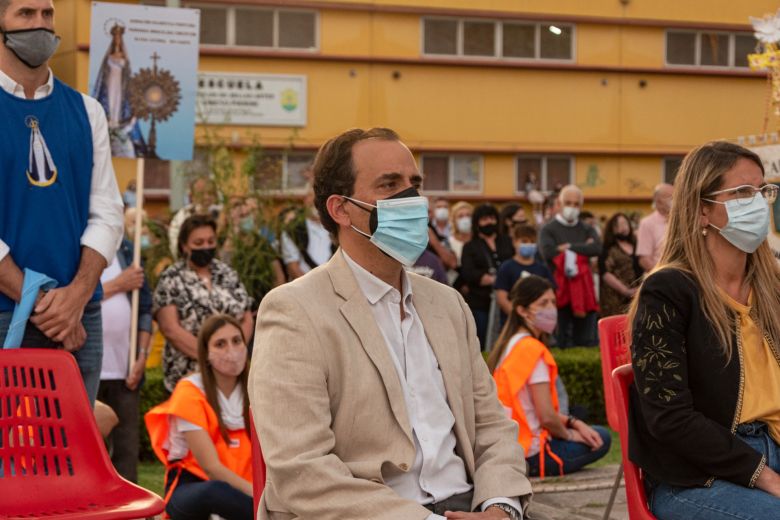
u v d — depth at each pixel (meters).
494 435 3.59
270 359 3.31
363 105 20.86
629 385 3.93
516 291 7.16
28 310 4.28
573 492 6.81
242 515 5.59
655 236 11.41
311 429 3.23
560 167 22.61
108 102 8.09
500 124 22.00
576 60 22.47
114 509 3.79
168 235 10.65
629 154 22.97
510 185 22.25
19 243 4.39
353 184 3.47
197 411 5.74
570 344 11.73
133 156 8.12
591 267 12.06
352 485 3.16
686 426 3.69
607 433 7.32
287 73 20.28
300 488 3.18
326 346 3.32
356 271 3.48
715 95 23.45
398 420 3.31
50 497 3.93
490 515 3.29
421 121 21.41
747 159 3.96
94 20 8.11
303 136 20.41
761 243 3.99
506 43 21.97
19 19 4.34
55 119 4.52
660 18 22.92
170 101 8.15
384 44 21.00
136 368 7.28
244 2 20.02
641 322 3.85
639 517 3.82
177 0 13.20
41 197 4.44
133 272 7.29
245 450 5.83
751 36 23.64
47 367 4.05
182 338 7.61
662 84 23.12
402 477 3.35
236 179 13.22
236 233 10.44
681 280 3.86
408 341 3.49
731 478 3.69
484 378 3.68
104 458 4.03
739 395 3.79
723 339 3.81
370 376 3.33
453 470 3.44
